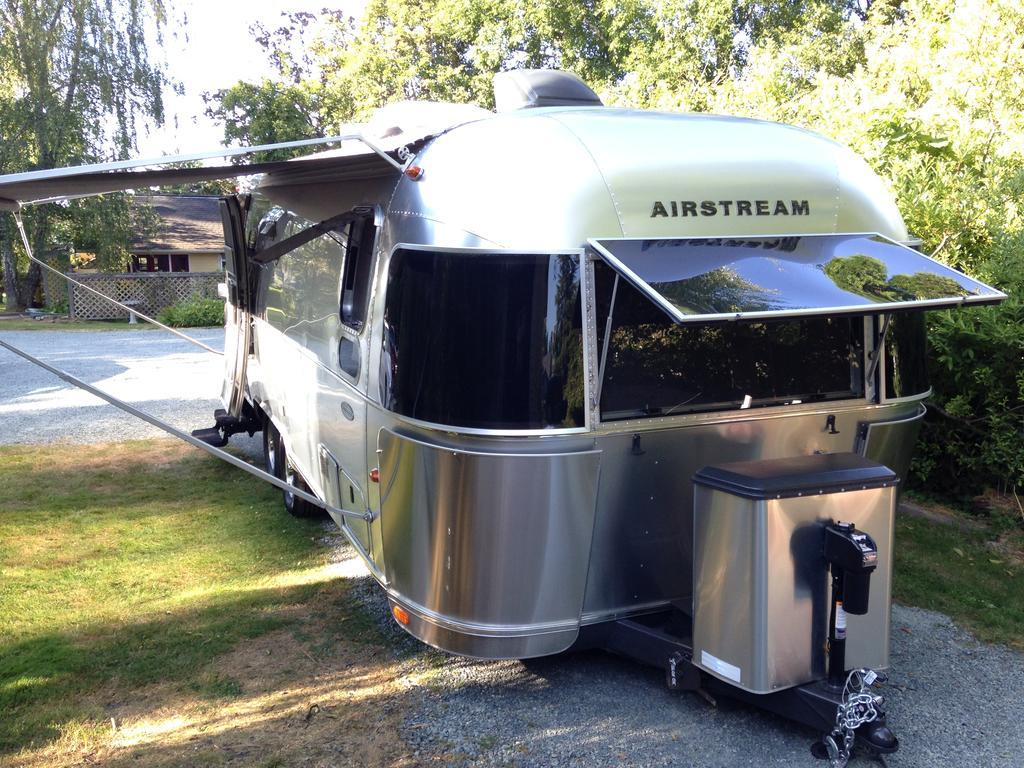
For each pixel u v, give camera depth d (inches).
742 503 116.5
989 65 311.1
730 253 123.0
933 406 227.0
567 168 123.2
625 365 125.6
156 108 984.9
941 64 334.0
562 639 130.5
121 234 965.2
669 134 134.0
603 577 131.0
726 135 137.6
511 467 119.7
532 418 119.0
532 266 118.1
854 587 116.3
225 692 144.9
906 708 139.4
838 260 126.7
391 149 142.6
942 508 234.1
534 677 149.1
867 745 120.6
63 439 328.2
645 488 129.9
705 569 123.2
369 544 153.3
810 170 137.6
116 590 187.2
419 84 1082.7
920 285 122.0
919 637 164.2
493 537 123.0
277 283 224.2
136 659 155.9
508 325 118.6
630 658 139.3
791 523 117.0
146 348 608.7
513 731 132.5
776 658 118.7
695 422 130.1
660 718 135.6
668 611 139.0
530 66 906.7
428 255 125.1
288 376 213.5
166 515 238.4
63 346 619.8
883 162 260.8
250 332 267.1
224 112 1035.9
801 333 139.6
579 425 121.1
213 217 1312.7
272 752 127.5
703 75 698.2
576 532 125.3
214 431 295.0
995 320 214.2
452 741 130.0
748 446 136.5
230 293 282.4
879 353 144.2
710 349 132.2
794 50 512.4
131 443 322.0
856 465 125.9
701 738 129.8
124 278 935.0
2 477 275.3
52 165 931.3
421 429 126.0
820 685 122.9
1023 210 240.2
